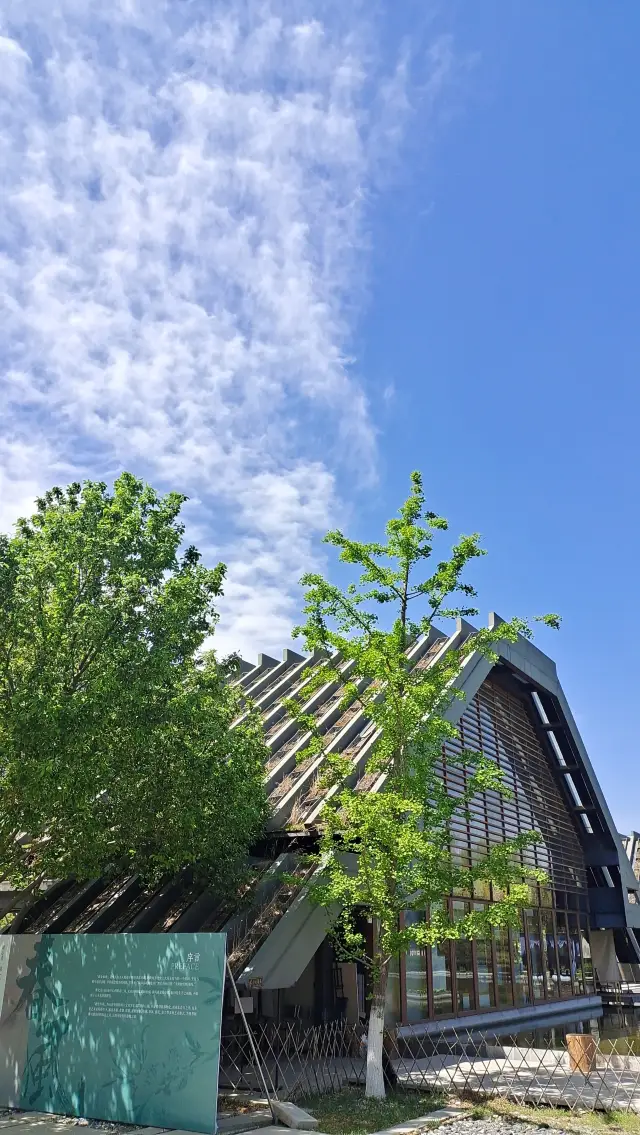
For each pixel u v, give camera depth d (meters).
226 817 15.67
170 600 14.51
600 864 34.53
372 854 15.30
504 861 14.86
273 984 14.86
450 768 24.67
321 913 16.66
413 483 17.19
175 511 15.68
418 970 21.03
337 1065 16.48
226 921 17.12
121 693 12.74
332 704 24.94
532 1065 17.20
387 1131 11.59
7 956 14.53
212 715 15.20
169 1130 11.40
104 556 13.72
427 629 16.66
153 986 12.45
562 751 34.19
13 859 14.73
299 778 20.34
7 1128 11.73
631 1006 34.53
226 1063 15.87
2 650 13.03
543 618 16.58
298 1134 11.38
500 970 25.61
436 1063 17.61
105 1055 12.55
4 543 12.81
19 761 12.25
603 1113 12.66
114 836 14.98
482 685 29.28
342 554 17.05
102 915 17.95
